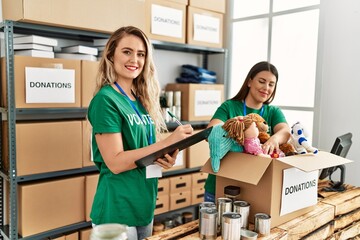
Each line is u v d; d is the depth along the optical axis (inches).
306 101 104.7
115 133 49.9
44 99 76.9
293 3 106.0
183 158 109.7
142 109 58.8
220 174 48.6
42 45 79.0
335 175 92.5
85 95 83.6
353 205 60.4
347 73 92.0
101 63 55.0
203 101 113.5
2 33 87.1
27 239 76.7
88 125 84.7
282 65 110.3
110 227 30.7
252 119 49.7
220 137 49.0
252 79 67.2
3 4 81.5
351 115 91.6
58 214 81.0
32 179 77.1
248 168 46.6
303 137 53.2
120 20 87.2
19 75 73.2
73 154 82.5
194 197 113.3
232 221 41.9
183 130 50.4
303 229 49.6
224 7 118.4
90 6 81.4
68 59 80.0
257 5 117.2
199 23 110.9
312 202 53.2
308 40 103.0
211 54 132.8
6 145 79.7
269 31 112.7
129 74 53.6
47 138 78.1
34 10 72.7
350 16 90.5
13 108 73.0
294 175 49.1
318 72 98.0
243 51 123.6
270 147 51.9
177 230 46.8
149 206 55.9
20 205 76.3
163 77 120.9
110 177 52.9
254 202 48.6
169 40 103.7
